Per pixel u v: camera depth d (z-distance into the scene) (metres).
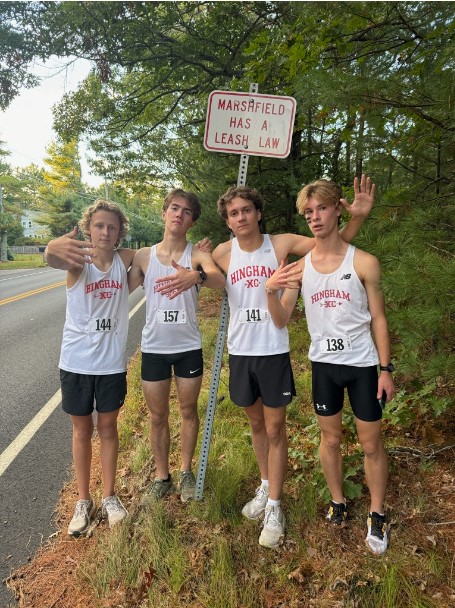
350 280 2.24
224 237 9.60
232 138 2.72
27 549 2.50
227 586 2.11
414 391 3.70
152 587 2.15
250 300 2.48
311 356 2.42
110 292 2.57
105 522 2.69
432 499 2.64
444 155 3.28
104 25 8.87
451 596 2.02
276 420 2.47
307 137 9.19
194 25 9.88
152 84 11.45
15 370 5.84
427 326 2.00
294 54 4.35
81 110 12.24
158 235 50.81
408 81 2.75
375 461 2.33
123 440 3.65
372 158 3.49
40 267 29.62
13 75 9.77
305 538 2.45
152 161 15.65
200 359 2.83
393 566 2.12
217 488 2.76
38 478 3.23
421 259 2.08
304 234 6.48
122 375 2.65
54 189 50.69
